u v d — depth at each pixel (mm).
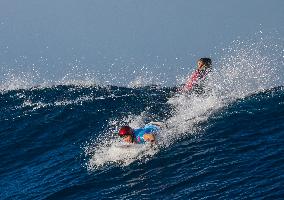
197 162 51906
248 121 60812
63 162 58875
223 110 64938
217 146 55062
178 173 50344
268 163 49125
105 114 69688
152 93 75812
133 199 47000
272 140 54844
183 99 70500
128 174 51875
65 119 69500
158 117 66875
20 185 56094
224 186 45875
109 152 56562
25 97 77812
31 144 64875
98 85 81188
